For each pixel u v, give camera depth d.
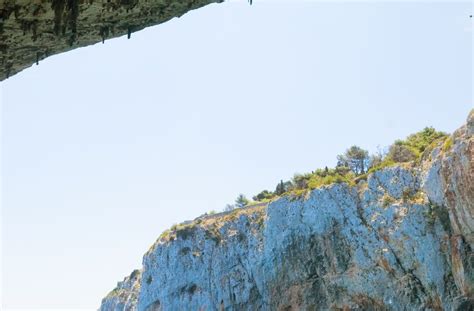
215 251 105.38
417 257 74.31
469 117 70.88
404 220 76.44
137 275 163.62
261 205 105.44
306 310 85.75
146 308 116.75
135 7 26.48
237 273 100.00
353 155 119.00
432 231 74.00
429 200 75.31
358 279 80.25
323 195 87.69
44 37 26.14
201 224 112.19
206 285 104.69
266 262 93.88
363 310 79.62
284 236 91.12
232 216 107.88
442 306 71.00
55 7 23.55
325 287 84.50
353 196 84.81
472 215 67.56
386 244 78.25
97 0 24.81
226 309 99.94
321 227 86.25
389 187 81.69
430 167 75.75
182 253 110.75
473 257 68.44
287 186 126.00
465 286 68.62
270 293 92.50
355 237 81.94
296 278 88.62
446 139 75.94
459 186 69.31
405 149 95.50
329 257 84.69
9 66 28.27
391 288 76.75
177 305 108.06
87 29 27.23
